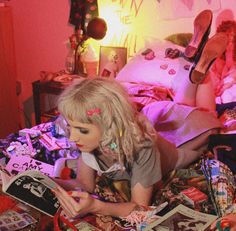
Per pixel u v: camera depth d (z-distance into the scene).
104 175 1.50
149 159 1.36
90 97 1.24
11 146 1.87
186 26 2.47
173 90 2.24
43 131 2.04
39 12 2.97
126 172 1.45
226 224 1.21
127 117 1.28
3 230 1.24
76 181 1.48
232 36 2.32
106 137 1.28
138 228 1.26
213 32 2.41
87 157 1.42
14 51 3.17
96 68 2.79
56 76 2.79
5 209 1.35
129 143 1.30
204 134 1.85
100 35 2.55
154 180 1.37
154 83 2.33
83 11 2.77
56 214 1.29
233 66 2.30
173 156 1.60
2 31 2.95
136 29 2.65
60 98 1.30
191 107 1.97
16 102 3.18
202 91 2.12
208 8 2.38
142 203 1.37
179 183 1.54
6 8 2.96
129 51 2.72
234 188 1.52
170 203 1.39
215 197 1.42
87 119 1.24
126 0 2.62
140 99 2.11
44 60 3.12
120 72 2.49
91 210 1.30
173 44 2.51
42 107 3.13
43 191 1.31
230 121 2.02
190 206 1.38
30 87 3.27
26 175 1.24
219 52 2.05
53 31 2.98
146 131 1.37
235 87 2.26
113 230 1.27
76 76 2.77
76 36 2.76
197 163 1.71
